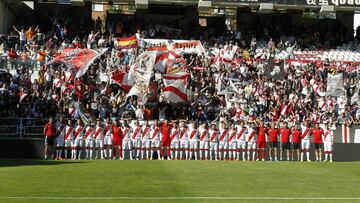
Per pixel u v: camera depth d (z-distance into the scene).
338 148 58.06
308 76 70.31
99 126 54.56
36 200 25.92
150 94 60.97
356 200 27.05
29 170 39.56
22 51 70.62
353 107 65.62
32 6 81.44
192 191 29.23
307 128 55.88
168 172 38.97
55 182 32.47
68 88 61.09
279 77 69.31
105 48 70.00
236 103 63.25
